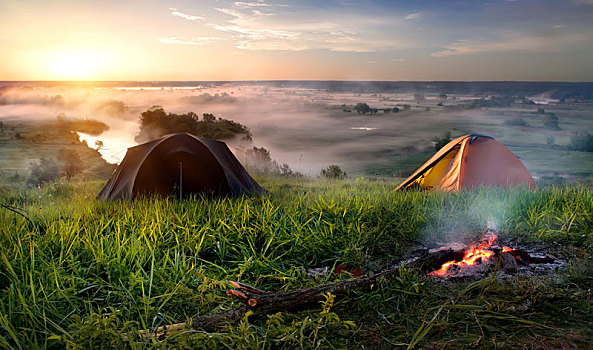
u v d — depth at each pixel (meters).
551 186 8.63
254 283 3.88
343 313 3.23
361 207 6.26
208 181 8.59
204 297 3.44
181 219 5.64
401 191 9.16
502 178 8.98
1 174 18.06
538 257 4.45
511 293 3.45
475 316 3.03
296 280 3.88
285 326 2.89
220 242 4.79
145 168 8.44
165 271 3.87
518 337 2.76
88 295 3.43
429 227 5.65
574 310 3.14
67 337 2.70
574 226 5.56
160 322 3.04
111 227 5.51
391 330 2.94
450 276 3.89
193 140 8.77
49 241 4.47
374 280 3.53
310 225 5.66
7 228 4.95
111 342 2.59
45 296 3.12
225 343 2.66
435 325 2.94
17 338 2.73
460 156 9.26
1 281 3.55
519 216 6.06
